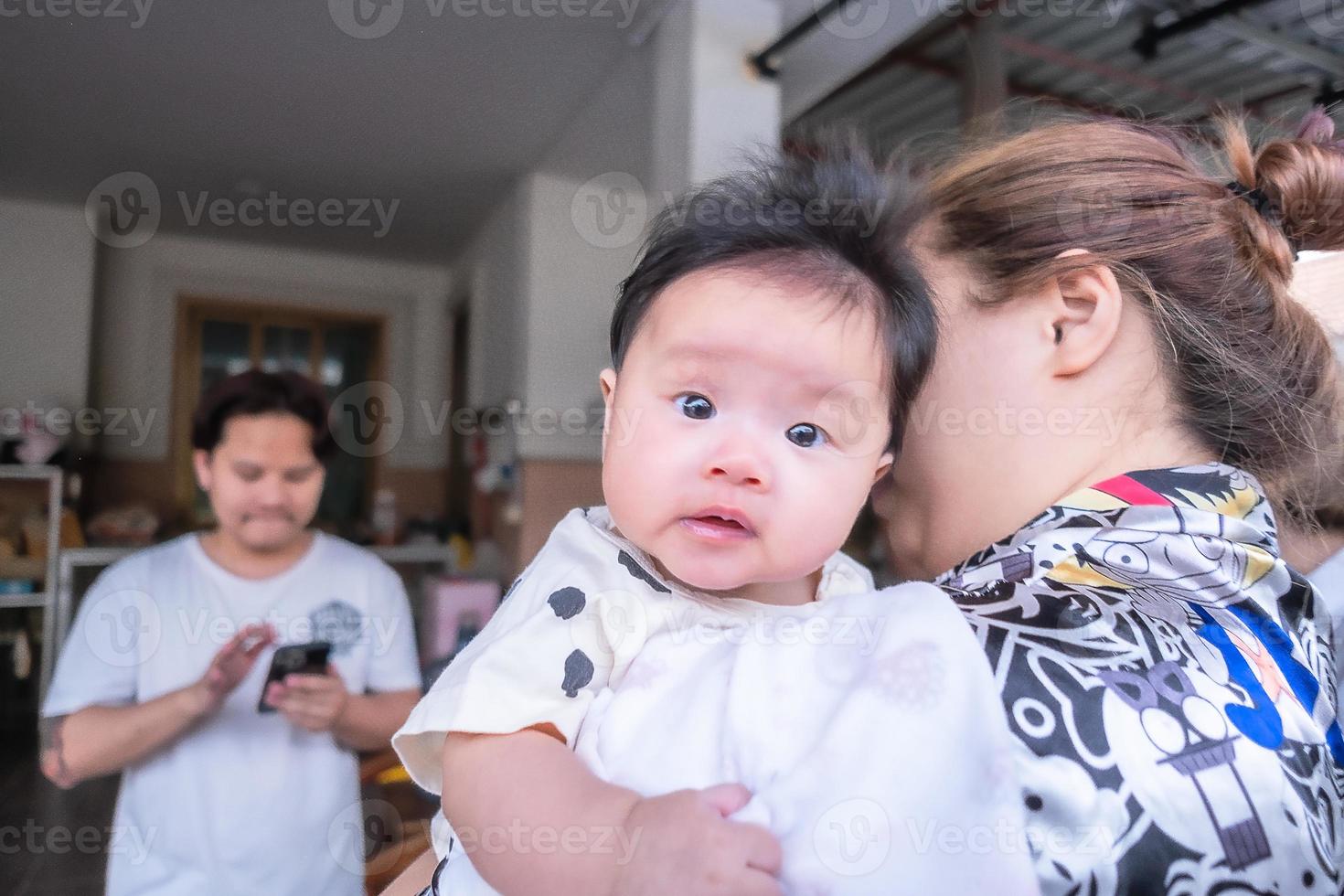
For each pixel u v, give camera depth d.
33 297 2.20
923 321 0.47
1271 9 1.58
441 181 2.28
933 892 0.27
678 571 0.43
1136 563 0.37
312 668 0.86
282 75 1.82
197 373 1.95
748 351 0.43
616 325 0.52
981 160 0.51
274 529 0.88
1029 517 0.45
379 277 2.18
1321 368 0.49
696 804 0.31
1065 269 0.44
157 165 2.15
